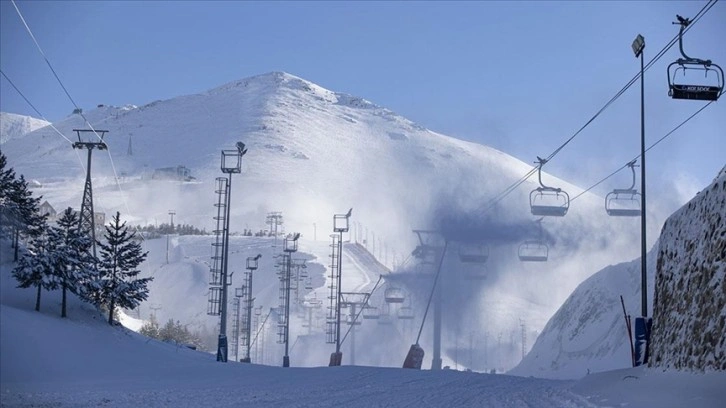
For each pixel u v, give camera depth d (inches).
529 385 1540.4
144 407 1099.3
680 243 1322.6
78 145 3127.5
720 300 1105.4
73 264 2465.6
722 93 1555.1
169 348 2719.0
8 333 1964.8
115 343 2364.7
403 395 1316.4
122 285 2699.3
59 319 2341.3
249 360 4284.0
